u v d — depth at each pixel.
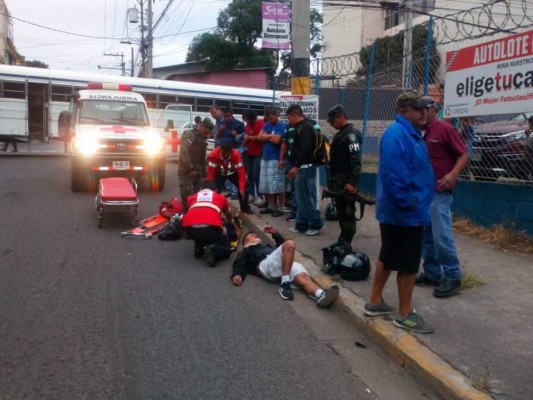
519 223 7.52
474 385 3.78
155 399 3.83
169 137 19.05
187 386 4.02
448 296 5.50
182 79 40.12
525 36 6.87
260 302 5.89
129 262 7.26
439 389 3.89
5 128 19.67
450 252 5.46
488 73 7.49
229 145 9.12
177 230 8.46
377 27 34.66
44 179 14.04
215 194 7.59
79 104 12.95
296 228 8.38
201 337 4.91
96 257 7.43
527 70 6.86
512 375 3.92
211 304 5.77
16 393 3.88
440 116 8.95
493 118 9.59
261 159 9.59
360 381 4.20
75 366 4.30
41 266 6.93
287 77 21.44
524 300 5.41
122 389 3.96
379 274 4.88
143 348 4.65
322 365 4.45
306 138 7.86
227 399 3.86
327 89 15.20
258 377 4.20
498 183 7.90
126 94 13.64
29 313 5.38
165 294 6.05
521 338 4.55
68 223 9.34
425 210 4.54
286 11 15.67
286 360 4.51
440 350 4.34
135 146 11.88
